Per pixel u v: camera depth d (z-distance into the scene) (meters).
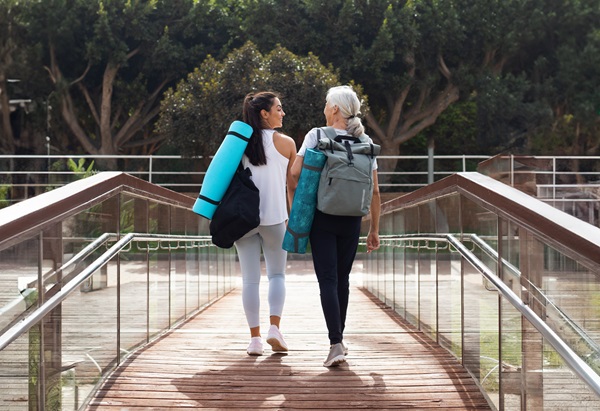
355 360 5.05
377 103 30.81
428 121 30.08
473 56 29.80
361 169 4.69
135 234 5.20
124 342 5.04
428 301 6.09
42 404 3.31
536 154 29.83
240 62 24.88
